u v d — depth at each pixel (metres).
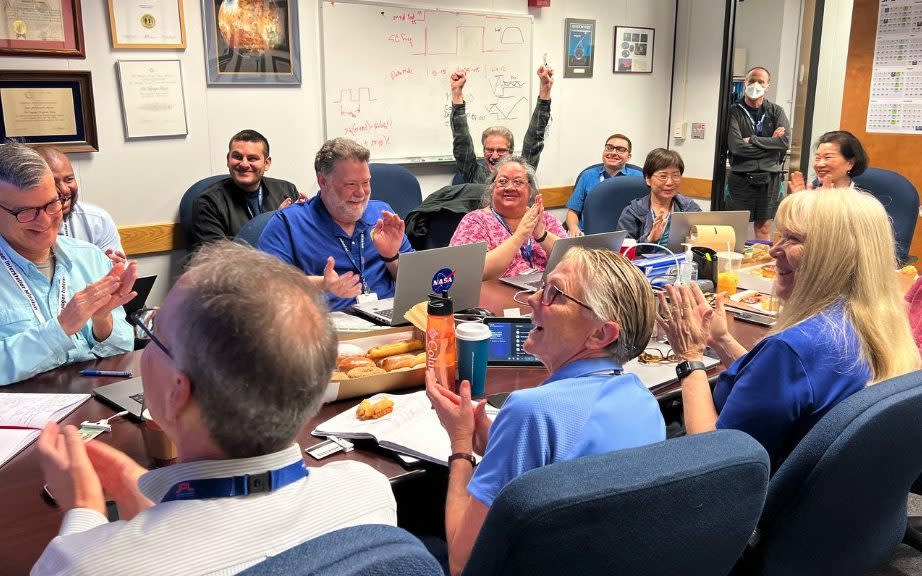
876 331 1.44
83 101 3.46
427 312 1.67
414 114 4.57
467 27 4.68
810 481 1.22
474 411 1.33
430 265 2.04
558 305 1.20
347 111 4.29
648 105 5.82
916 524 2.36
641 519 0.88
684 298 1.66
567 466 0.88
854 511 1.30
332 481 0.80
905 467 1.32
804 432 1.44
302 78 4.11
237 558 0.70
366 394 1.64
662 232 3.53
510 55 4.93
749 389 1.44
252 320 0.71
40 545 1.10
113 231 2.97
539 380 1.80
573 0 5.17
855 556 1.39
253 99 3.97
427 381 1.36
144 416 1.40
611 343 1.20
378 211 2.80
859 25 4.47
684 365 1.66
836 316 1.45
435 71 4.60
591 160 5.59
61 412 1.55
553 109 5.25
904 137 4.37
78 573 0.67
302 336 0.74
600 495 0.84
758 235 5.49
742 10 5.32
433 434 1.42
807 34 5.03
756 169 5.37
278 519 0.73
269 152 3.98
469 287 2.19
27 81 3.30
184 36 3.67
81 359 1.89
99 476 0.94
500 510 0.84
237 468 0.74
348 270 2.64
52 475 0.88
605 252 1.25
